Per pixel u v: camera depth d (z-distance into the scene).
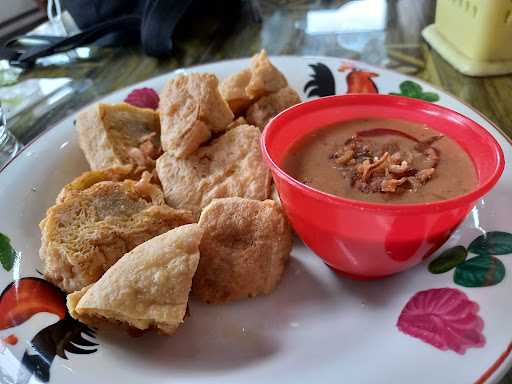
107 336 0.17
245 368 0.16
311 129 0.20
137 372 0.15
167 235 0.17
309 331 0.17
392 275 0.18
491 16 0.28
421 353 0.15
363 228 0.15
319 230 0.17
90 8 0.36
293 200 0.17
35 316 0.17
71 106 0.30
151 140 0.24
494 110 0.27
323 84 0.28
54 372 0.15
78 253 0.18
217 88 0.22
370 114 0.20
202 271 0.18
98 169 0.22
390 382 0.14
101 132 0.23
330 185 0.17
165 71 0.33
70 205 0.19
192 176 0.21
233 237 0.18
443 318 0.16
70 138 0.25
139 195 0.21
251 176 0.21
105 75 0.33
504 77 0.30
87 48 0.37
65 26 0.40
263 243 0.18
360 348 0.16
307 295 0.18
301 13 0.40
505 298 0.16
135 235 0.19
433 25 0.35
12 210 0.21
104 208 0.20
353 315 0.17
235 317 0.18
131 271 0.16
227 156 0.22
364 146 0.18
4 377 0.15
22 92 0.32
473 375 0.14
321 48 0.35
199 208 0.21
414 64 0.32
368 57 0.33
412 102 0.19
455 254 0.18
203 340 0.17
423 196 0.16
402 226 0.15
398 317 0.16
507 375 0.15
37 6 0.48
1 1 0.46
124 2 0.36
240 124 0.23
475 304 0.16
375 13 0.40
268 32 0.38
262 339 0.17
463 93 0.29
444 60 0.32
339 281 0.19
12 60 0.35
